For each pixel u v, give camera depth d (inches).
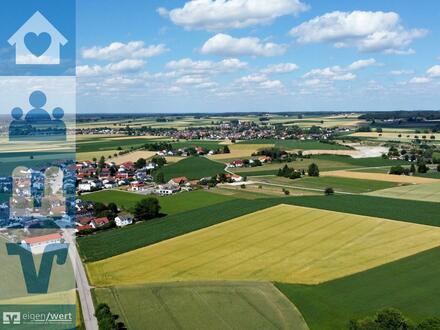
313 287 3029.0
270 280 3179.1
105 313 2471.7
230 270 3393.2
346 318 2573.8
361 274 3221.0
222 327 2491.4
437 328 2199.8
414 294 2856.8
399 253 3614.7
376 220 4537.4
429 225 4320.9
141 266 3516.2
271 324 2519.7
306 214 4830.2
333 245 3873.0
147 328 2481.5
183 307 2748.5
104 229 4675.2
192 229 4461.1
